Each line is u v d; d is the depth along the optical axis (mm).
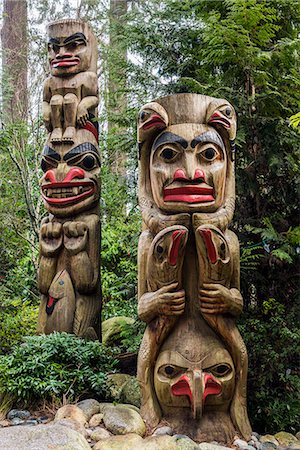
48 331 5457
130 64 6172
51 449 3217
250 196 5359
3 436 3348
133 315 6848
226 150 4133
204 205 3865
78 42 6188
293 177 5289
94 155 5906
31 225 8727
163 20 6160
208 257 3801
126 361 5973
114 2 10789
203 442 3682
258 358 4613
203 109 4055
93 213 5836
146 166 4160
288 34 5906
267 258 5180
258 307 5082
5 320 6637
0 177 9156
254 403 4547
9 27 12086
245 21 5195
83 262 5551
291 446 3799
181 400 3773
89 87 6109
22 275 8500
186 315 3938
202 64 5852
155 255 3836
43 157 5934
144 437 3727
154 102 4066
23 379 4281
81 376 4426
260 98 5172
